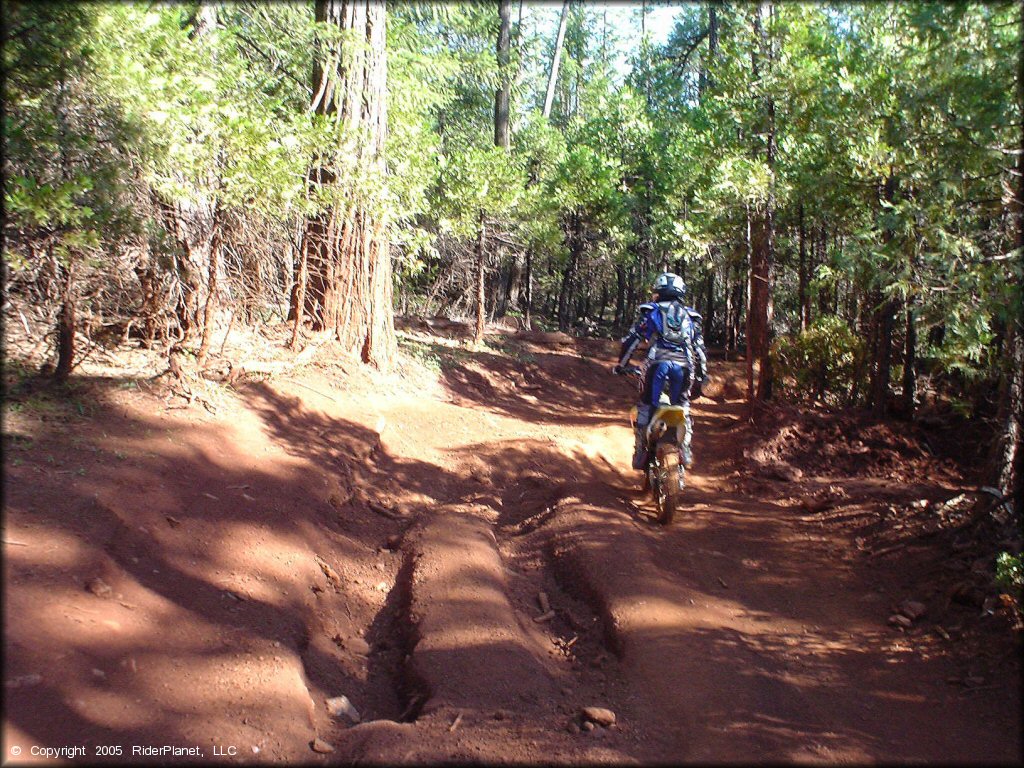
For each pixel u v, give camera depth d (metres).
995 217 6.80
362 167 8.39
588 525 6.21
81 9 5.15
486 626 4.59
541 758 3.40
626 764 3.37
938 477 9.08
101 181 5.38
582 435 9.92
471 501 7.03
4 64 4.81
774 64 11.07
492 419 10.07
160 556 4.16
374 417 7.93
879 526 6.74
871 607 5.37
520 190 16.47
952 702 4.10
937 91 5.84
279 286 8.52
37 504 3.94
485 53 20.78
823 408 11.52
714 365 16.92
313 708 3.77
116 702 3.12
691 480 8.84
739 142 13.36
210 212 7.00
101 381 5.93
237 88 7.50
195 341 7.45
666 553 6.07
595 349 19.25
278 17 9.84
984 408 9.92
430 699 3.90
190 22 8.30
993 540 5.73
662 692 4.06
